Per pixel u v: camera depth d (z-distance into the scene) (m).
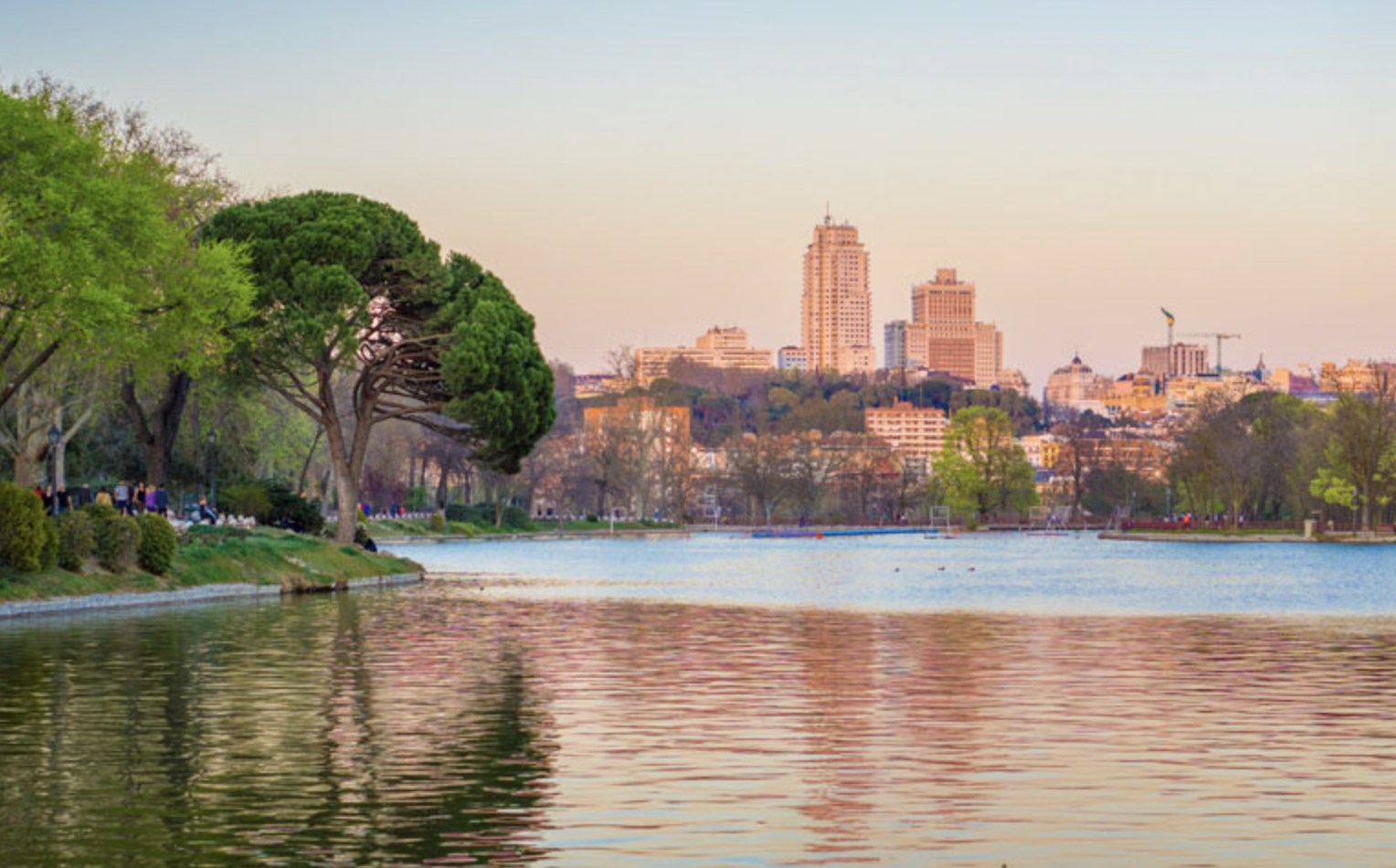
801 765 24.55
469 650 42.69
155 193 72.31
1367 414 181.62
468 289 83.44
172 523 72.12
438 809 21.23
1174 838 19.58
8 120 57.69
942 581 90.38
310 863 18.31
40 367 71.69
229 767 24.22
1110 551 161.88
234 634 46.81
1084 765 24.56
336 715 29.56
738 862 18.45
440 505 186.00
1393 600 69.75
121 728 27.86
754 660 40.38
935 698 32.41
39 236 58.06
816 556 144.12
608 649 43.25
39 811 21.03
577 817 20.75
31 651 41.47
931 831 19.95
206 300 67.44
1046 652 42.59
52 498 72.19
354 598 65.88
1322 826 20.25
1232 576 99.25
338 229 77.56
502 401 79.56
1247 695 32.91
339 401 119.94
